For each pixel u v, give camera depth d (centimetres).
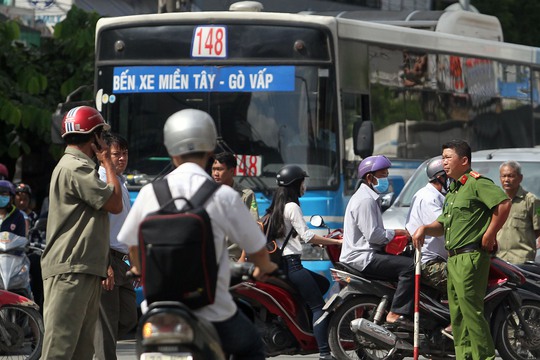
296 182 2341
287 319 2317
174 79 3178
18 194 3291
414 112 3647
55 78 4297
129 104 3200
